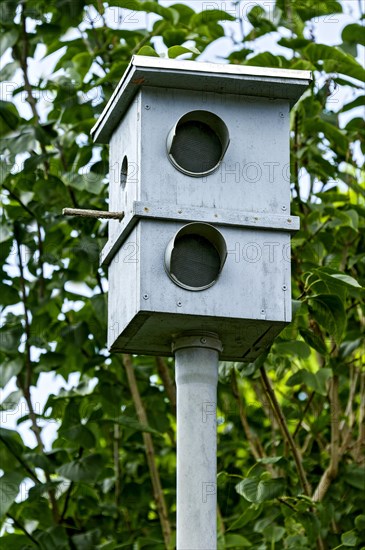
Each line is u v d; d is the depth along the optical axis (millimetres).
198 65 6309
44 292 8562
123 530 8812
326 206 8133
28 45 8891
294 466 8352
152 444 8742
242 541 7855
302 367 8695
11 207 8617
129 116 6605
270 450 8766
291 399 8680
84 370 8453
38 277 8648
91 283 8812
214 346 6035
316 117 8242
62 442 8492
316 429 8336
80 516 8641
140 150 6258
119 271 6418
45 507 8273
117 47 8734
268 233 6176
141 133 6285
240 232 6148
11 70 8797
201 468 5797
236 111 6406
